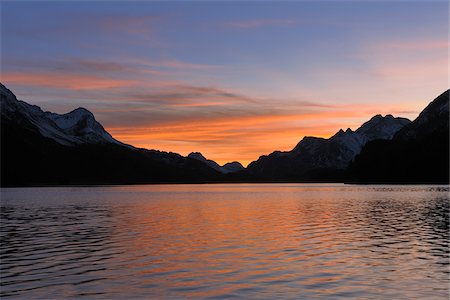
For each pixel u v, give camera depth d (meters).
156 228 57.47
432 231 52.47
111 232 53.31
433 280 28.17
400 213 78.38
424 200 121.38
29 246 42.62
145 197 166.75
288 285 27.16
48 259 35.91
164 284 27.64
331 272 30.53
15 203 123.06
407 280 28.20
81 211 90.25
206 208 98.50
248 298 24.52
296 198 147.62
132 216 76.81
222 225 60.78
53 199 149.00
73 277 29.61
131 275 30.08
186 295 25.23
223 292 25.72
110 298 24.84
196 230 54.94
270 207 100.12
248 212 85.06
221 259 35.44
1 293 25.88
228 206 105.88
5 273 30.86
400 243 43.25
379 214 76.81
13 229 57.22
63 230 55.75
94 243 44.31
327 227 57.44
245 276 29.55
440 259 34.97
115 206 107.81
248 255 37.12
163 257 36.44
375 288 26.34
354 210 87.44
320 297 24.58
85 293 25.84
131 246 42.22
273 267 32.28
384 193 178.00
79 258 36.22
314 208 95.06
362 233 51.03
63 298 24.91
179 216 76.50
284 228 56.56
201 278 29.09
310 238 47.06
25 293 25.86
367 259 35.12
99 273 30.73
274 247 41.19
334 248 40.47
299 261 34.41
